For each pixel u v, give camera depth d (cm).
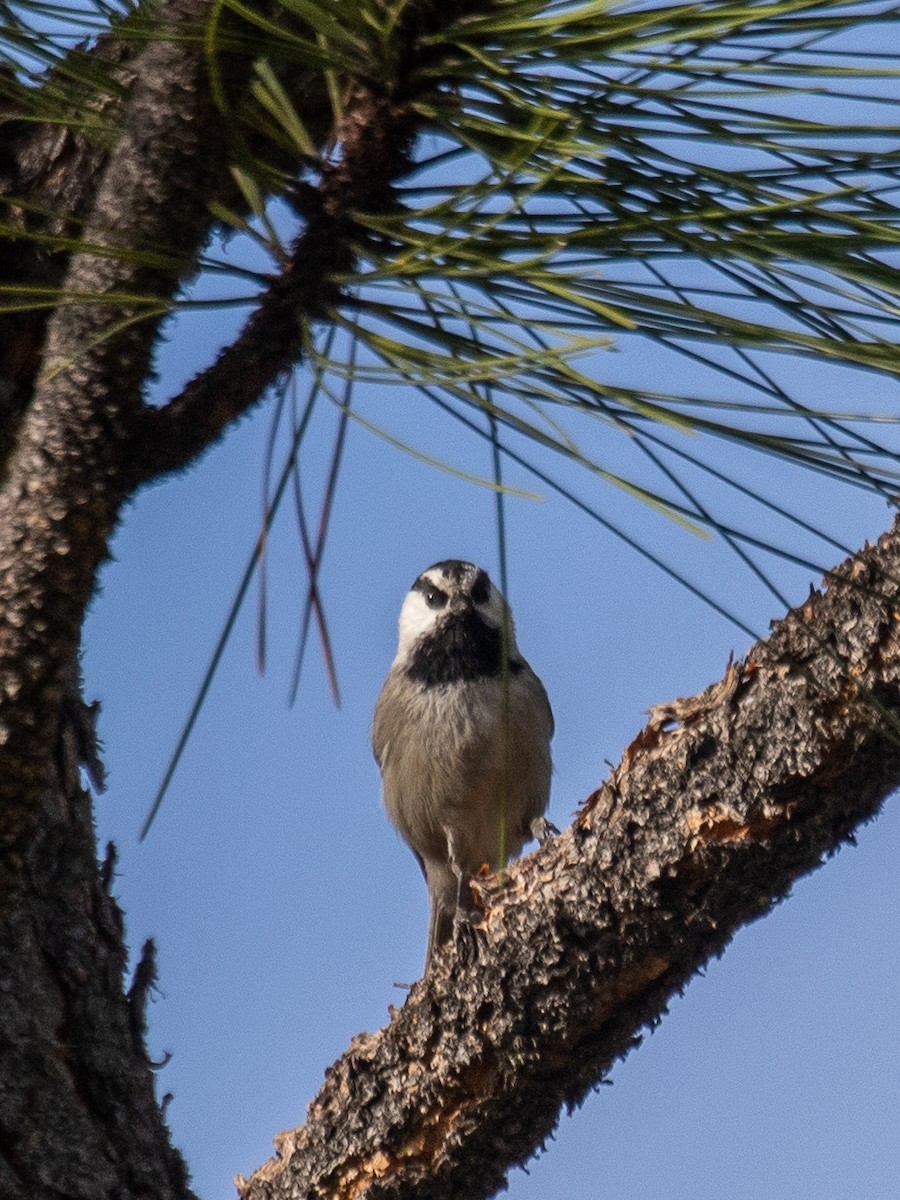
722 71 351
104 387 405
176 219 396
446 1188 682
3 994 598
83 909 635
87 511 410
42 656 415
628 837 642
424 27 374
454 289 381
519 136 354
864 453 352
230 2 342
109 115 462
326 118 511
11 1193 568
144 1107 620
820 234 347
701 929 646
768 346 342
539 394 355
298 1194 688
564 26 359
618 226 365
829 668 589
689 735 630
